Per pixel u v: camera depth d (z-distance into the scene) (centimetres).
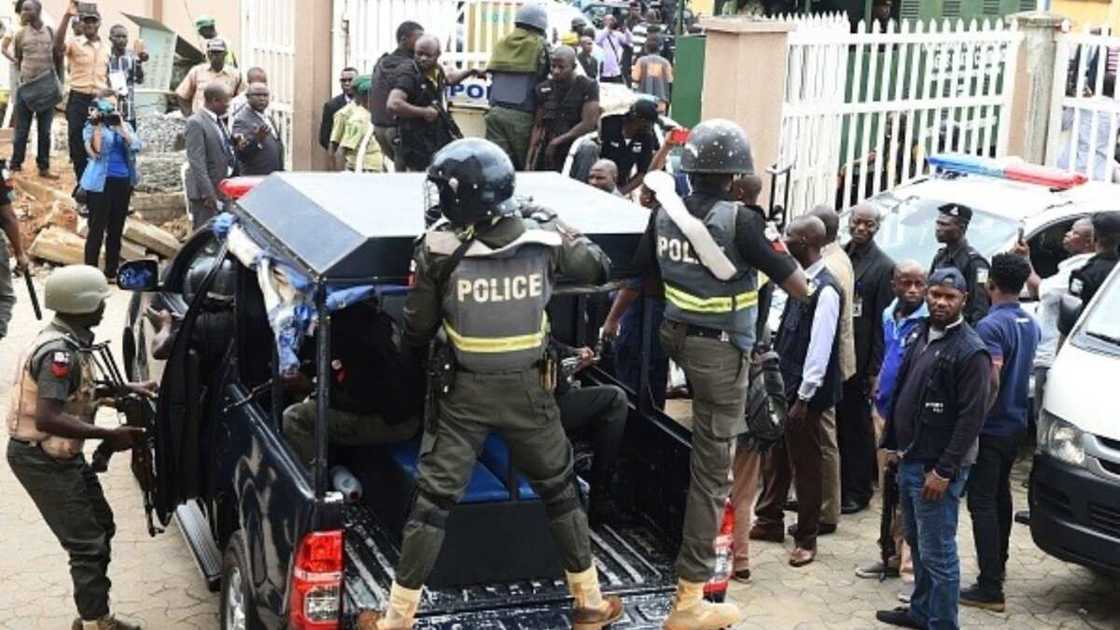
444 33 1406
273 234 553
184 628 677
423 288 489
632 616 552
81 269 625
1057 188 1037
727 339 532
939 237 850
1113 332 780
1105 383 736
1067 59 1394
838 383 775
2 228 960
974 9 1584
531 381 498
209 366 667
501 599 553
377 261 498
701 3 2495
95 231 1260
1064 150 1407
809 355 753
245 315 617
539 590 562
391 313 617
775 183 1127
